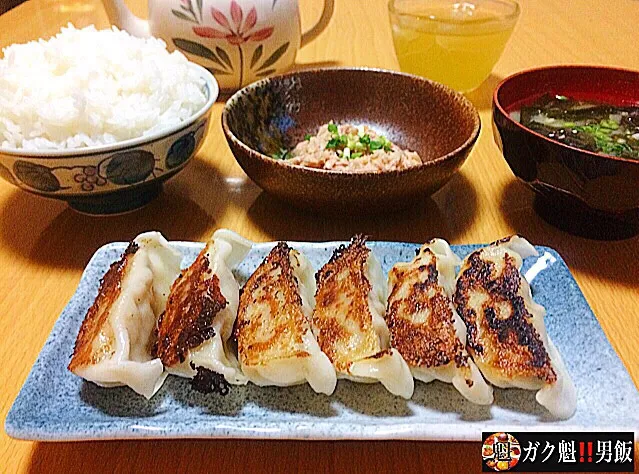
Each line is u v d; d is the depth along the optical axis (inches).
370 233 12.2
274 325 8.6
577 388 8.4
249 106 13.7
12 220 12.6
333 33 22.3
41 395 8.2
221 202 13.3
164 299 10.0
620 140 11.9
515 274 9.3
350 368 8.2
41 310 10.3
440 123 13.8
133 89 12.0
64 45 12.5
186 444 8.2
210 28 15.7
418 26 16.8
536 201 12.8
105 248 10.8
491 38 16.5
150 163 11.5
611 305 10.4
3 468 7.8
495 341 8.5
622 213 11.0
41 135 11.1
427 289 9.1
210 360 8.4
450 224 12.5
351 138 13.4
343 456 8.0
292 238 12.2
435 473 7.8
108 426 7.6
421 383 8.6
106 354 8.3
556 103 13.3
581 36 21.9
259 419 8.0
